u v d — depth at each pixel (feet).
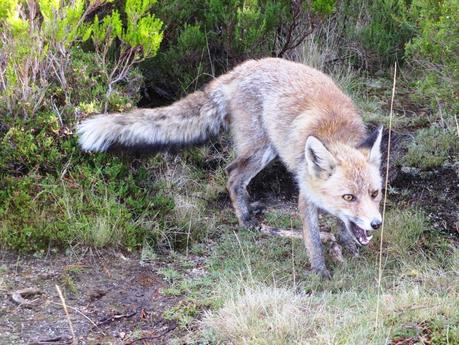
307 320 9.66
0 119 11.03
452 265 10.59
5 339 9.64
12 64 10.96
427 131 12.10
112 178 11.06
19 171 10.95
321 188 10.47
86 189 10.93
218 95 11.50
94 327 9.87
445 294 9.91
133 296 10.23
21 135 10.89
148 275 10.50
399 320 9.46
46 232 10.54
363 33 13.05
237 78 11.46
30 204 10.66
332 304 9.95
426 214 11.43
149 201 11.10
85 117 11.14
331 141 10.66
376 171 10.45
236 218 11.55
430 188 11.66
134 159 11.46
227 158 12.03
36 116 11.09
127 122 11.10
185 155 11.98
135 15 11.23
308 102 11.02
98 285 10.29
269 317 9.67
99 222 10.70
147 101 12.66
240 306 9.80
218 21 12.50
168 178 11.60
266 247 11.07
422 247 11.04
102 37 11.37
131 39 11.21
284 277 10.56
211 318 9.78
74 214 10.69
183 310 10.02
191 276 10.57
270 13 12.48
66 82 11.30
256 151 11.32
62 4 11.25
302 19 12.76
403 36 13.05
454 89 11.39
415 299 9.68
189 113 11.39
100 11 12.21
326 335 9.34
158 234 10.98
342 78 12.76
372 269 10.67
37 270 10.34
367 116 12.35
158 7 12.34
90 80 11.44
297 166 10.84
